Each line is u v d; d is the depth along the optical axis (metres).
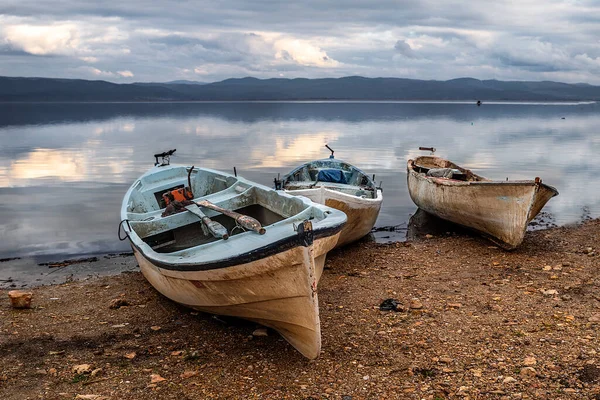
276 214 10.42
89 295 10.42
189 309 9.31
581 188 22.64
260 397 6.19
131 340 7.98
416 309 8.88
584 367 6.48
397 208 19.52
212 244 8.08
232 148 39.94
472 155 34.66
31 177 26.81
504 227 12.75
